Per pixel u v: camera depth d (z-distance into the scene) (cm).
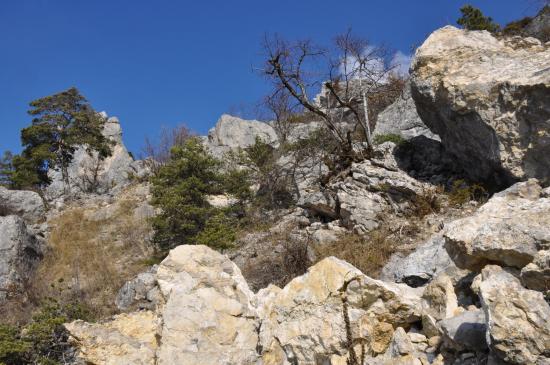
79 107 3859
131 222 2528
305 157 2236
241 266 1486
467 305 739
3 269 1997
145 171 3350
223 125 3119
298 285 826
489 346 557
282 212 2036
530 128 1218
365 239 1330
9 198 2852
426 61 1477
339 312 766
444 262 973
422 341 708
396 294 759
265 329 838
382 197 1451
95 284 1903
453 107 1355
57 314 1261
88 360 921
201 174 2177
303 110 2661
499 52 1412
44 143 3650
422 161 1658
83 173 4028
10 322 1634
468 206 1343
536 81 1192
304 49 1880
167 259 966
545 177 1205
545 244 623
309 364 767
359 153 1711
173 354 854
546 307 540
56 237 2491
